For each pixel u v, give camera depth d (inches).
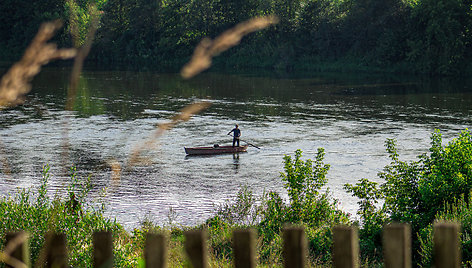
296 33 4800.7
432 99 2773.1
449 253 87.1
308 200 729.6
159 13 5059.1
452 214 594.6
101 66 4813.0
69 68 4542.3
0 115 2159.2
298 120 2177.7
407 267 88.1
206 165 1465.3
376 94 3006.9
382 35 4372.5
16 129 1871.3
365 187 747.4
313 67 4603.8
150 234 90.4
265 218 720.3
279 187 1238.9
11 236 95.3
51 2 4805.6
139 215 979.3
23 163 1393.9
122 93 3011.8
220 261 463.8
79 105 2508.6
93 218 385.4
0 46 5142.7
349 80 3752.5
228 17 4881.9
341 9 4761.3
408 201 713.0
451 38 3973.9
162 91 3147.1
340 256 95.1
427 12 4099.4
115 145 1642.5
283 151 1640.0
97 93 2979.8
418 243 622.2
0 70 3841.0
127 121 2105.1
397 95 2952.8
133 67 4753.9
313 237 639.8
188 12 4980.3
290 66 4719.5
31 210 361.1
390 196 730.2
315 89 3255.4
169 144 1720.0
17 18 4972.9
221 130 1974.7
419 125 2027.6
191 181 1284.4
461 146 706.8
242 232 90.0
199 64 71.6
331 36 4613.7
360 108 2490.2
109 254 106.2
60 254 113.6
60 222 354.9
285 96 2945.4
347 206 1029.2
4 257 95.0
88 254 354.6
